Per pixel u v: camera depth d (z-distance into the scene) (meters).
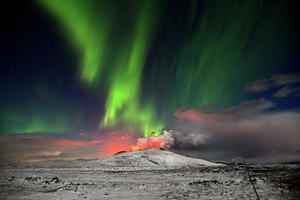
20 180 51.03
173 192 34.47
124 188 39.59
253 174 69.75
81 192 35.25
